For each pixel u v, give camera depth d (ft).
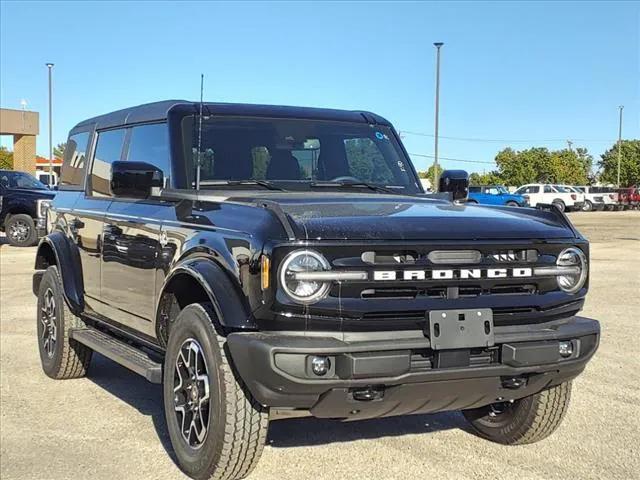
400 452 16.39
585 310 34.47
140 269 17.15
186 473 14.82
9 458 16.08
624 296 38.81
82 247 21.08
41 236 25.41
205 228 14.61
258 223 13.16
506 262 13.46
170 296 15.74
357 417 13.48
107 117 22.08
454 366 12.87
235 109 18.53
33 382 22.35
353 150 19.19
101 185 20.98
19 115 139.74
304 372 12.17
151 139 18.63
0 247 65.16
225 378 13.33
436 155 120.78
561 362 13.79
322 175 18.47
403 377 12.48
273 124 18.52
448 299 13.02
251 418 13.38
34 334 29.17
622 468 15.49
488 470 15.34
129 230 17.85
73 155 24.13
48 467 15.57
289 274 12.32
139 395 21.02
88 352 22.21
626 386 21.71
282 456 16.06
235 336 12.82
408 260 12.83
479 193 147.84
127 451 16.51
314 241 12.38
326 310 12.34
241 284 13.03
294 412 13.73
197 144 17.44
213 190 16.61
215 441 13.51
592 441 17.12
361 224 13.00
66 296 21.27
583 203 168.25
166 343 16.26
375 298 12.59
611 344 27.22
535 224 14.37
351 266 12.47
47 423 18.47
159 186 17.16
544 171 273.75
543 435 16.25
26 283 42.93
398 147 20.20
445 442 17.10
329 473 15.11
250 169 17.61
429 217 13.80
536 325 13.85
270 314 12.43
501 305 13.37
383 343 12.46
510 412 16.53
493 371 13.17
